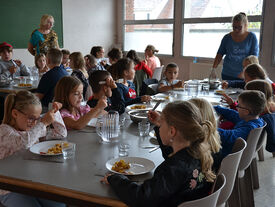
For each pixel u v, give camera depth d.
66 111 2.17
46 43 5.30
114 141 1.85
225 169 1.45
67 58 5.30
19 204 1.58
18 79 4.44
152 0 7.20
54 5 6.58
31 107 1.71
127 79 3.20
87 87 3.88
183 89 3.74
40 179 1.34
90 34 7.41
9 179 1.33
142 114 2.31
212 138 1.39
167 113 1.29
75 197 1.23
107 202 1.19
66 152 1.57
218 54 4.50
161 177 1.19
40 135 1.72
